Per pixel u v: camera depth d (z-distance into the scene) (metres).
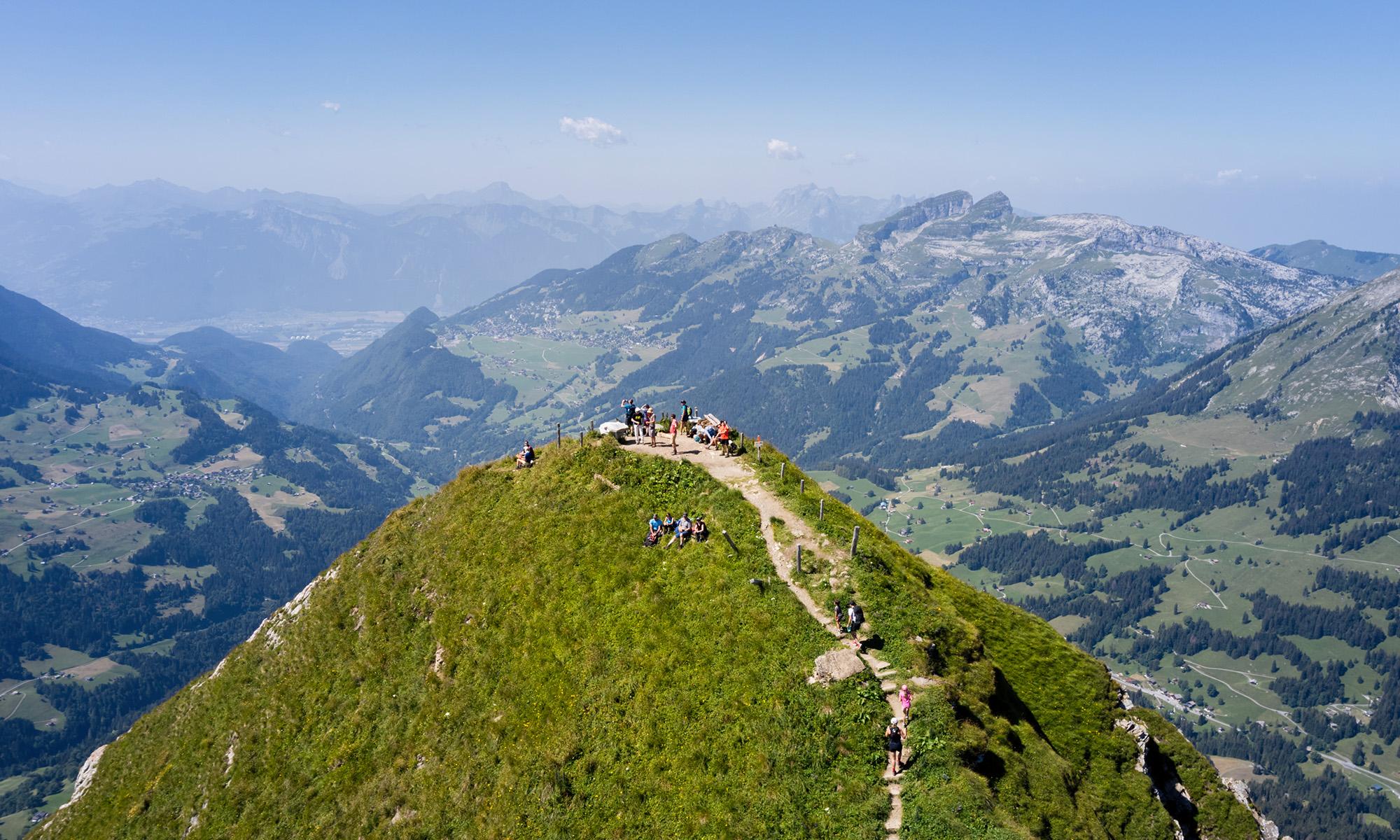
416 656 51.25
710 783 35.56
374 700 50.28
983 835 32.34
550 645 45.53
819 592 43.59
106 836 55.31
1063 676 56.59
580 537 51.56
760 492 52.66
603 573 48.25
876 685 38.41
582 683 42.41
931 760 35.12
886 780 34.88
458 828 39.62
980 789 34.25
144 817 54.84
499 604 50.09
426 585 56.00
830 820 33.38
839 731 36.53
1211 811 55.31
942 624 43.34
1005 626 60.97
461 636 49.84
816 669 38.97
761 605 42.75
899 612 42.81
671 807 35.41
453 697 46.25
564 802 37.66
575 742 39.59
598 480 56.38
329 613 59.19
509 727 42.47
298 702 54.16
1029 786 37.75
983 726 39.12
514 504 58.00
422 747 45.16
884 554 51.88
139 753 63.56
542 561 51.12
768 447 60.41
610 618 45.19
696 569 46.22
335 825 44.41
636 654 42.25
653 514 51.94
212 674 67.38
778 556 46.34
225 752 55.19
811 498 52.28
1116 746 51.41
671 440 64.12
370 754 47.44
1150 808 47.34
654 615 44.06
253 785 50.62
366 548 64.38
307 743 51.06
